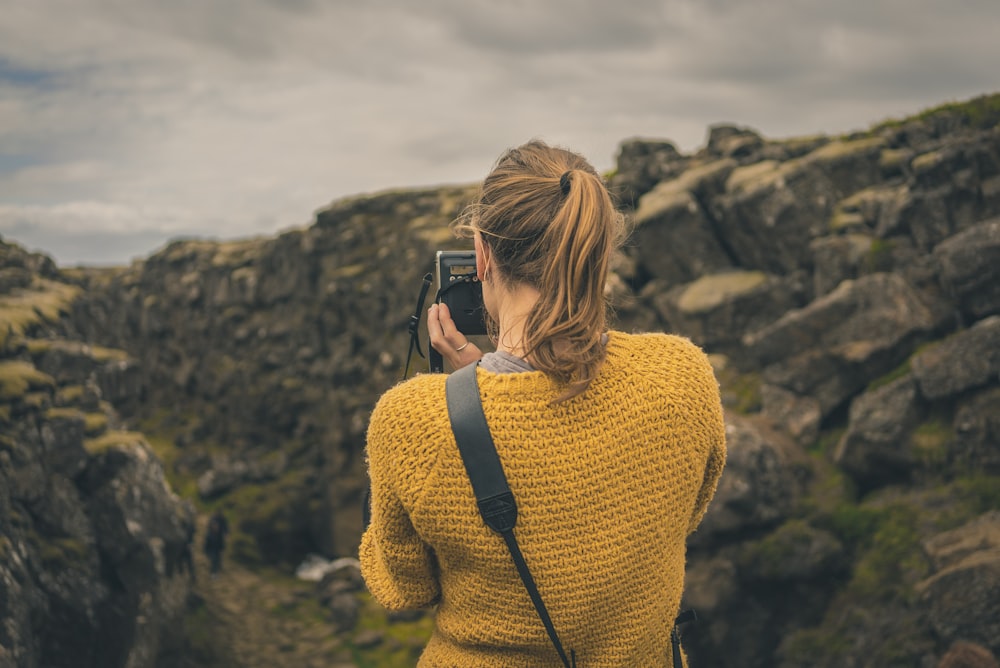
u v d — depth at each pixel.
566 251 0.89
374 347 23.64
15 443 9.18
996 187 11.02
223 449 28.14
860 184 13.23
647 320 14.74
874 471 10.72
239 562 22.48
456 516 0.90
